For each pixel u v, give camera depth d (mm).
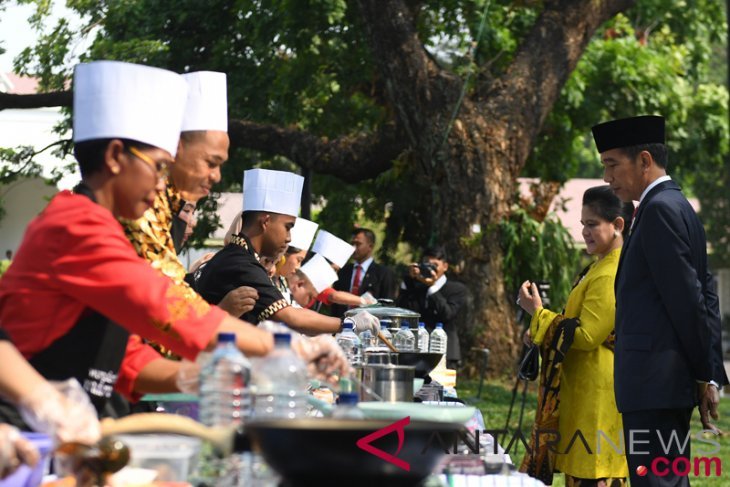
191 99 3834
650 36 22406
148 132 2670
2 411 2604
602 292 5480
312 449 1955
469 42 17750
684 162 21156
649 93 19578
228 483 2268
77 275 2578
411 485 2035
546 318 5562
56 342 2676
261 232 5250
